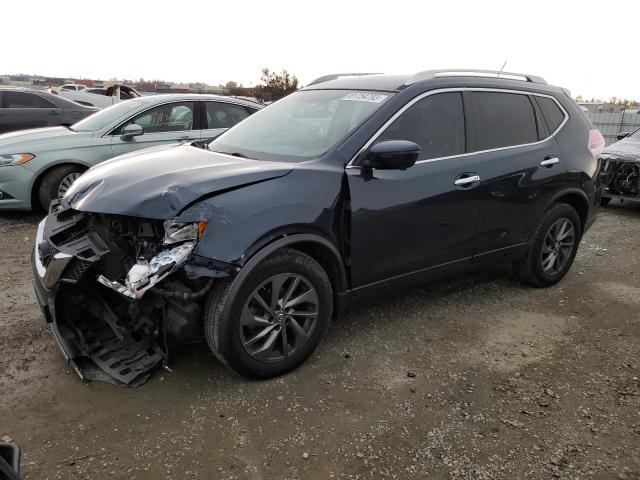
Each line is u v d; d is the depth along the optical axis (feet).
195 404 9.46
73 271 9.51
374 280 11.37
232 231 9.06
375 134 11.16
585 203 15.74
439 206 11.93
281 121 12.98
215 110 25.02
